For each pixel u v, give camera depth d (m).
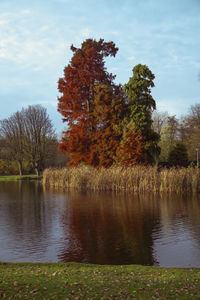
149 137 31.97
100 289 5.64
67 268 7.07
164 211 15.46
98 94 32.69
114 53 37.59
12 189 30.95
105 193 24.30
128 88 32.78
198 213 14.77
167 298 5.20
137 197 21.25
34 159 53.09
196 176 23.03
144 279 6.18
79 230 11.84
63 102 35.88
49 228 12.28
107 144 31.66
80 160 34.31
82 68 36.09
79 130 34.31
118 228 12.01
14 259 8.49
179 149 43.97
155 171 24.70
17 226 12.75
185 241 10.04
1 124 55.25
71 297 5.28
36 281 6.07
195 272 6.69
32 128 52.91
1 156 59.03
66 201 20.19
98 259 8.44
